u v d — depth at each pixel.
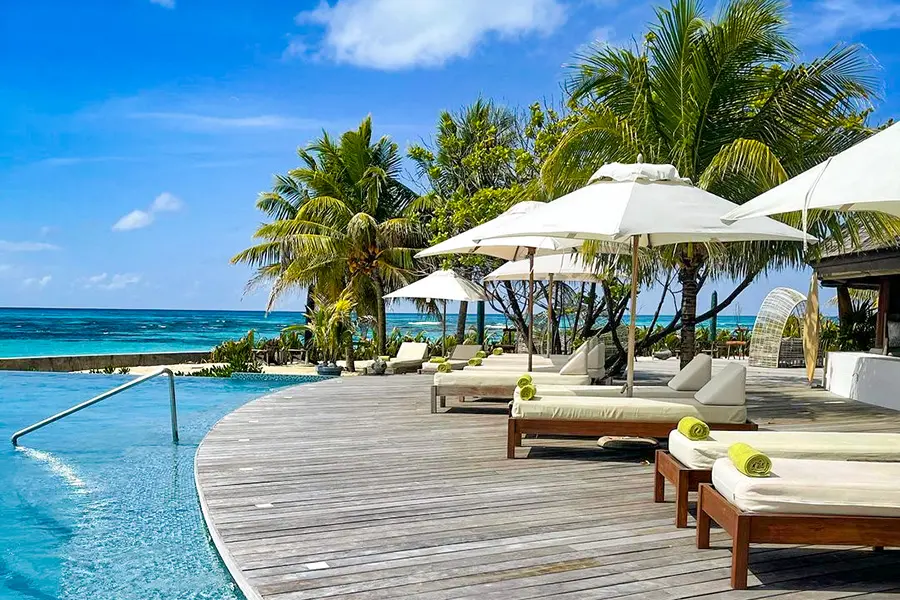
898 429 8.34
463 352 13.89
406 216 20.19
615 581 3.46
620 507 4.75
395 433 7.57
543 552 3.85
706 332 25.50
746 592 3.34
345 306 17.97
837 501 3.30
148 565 4.35
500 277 12.61
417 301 22.19
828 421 8.93
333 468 5.88
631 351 6.77
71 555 4.53
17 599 3.88
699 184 9.60
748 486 3.38
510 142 18.23
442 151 18.53
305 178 20.58
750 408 10.22
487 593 3.30
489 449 6.71
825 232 10.34
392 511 4.62
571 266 10.92
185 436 8.99
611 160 10.54
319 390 11.73
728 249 10.70
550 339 11.64
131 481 6.53
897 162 3.69
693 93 10.20
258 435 7.43
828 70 9.97
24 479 6.61
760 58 10.19
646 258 11.18
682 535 4.16
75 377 16.88
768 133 10.39
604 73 11.13
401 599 3.23
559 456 6.40
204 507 4.74
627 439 6.92
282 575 3.51
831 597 3.30
